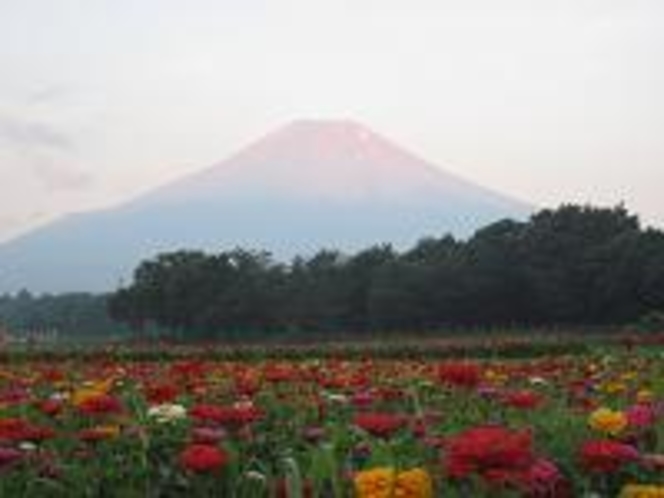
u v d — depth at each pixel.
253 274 122.56
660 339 49.44
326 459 6.96
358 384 15.60
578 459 6.96
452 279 109.25
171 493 7.71
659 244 103.06
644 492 6.02
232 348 52.88
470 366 10.78
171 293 121.69
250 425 9.40
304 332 116.56
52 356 47.34
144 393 12.72
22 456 8.18
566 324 105.69
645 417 8.41
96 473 8.05
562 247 107.44
